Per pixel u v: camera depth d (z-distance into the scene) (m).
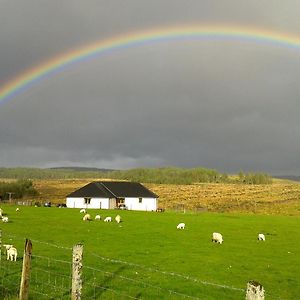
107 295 22.83
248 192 174.62
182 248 40.81
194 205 134.62
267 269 32.56
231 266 33.00
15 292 20.84
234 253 39.16
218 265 33.19
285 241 48.75
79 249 15.64
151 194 122.94
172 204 137.88
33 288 22.48
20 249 34.28
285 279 29.56
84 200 116.31
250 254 38.97
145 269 30.12
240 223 70.44
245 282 28.22
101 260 32.72
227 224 67.94
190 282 27.11
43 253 33.88
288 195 161.25
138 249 39.22
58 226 56.72
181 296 23.89
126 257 34.81
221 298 24.12
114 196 117.31
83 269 28.86
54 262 30.05
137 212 94.50
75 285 15.51
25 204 116.81
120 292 23.64
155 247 40.84
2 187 143.25
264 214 102.38
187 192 177.12
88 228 55.56
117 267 30.38
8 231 48.81
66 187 194.38
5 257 30.02
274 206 129.88
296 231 59.59
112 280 26.25
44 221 63.12
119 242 43.34
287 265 34.31
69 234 48.38
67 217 72.31
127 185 124.62
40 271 26.80
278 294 25.78
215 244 44.47
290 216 92.94
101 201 115.56
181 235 51.09
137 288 24.83
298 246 44.91
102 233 50.53
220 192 175.62
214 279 28.50
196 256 36.69
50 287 22.94
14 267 27.06
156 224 64.56
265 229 61.50
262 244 45.75
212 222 71.19
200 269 31.41
